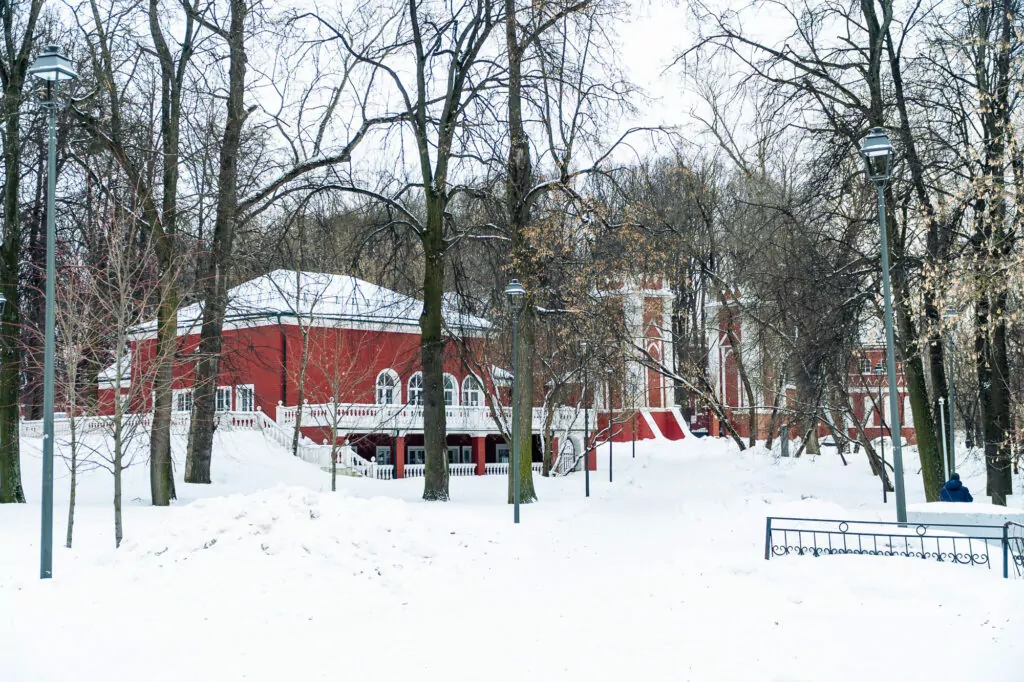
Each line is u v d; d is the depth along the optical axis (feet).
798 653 34.78
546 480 146.72
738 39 87.66
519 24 95.04
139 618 39.88
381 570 49.73
